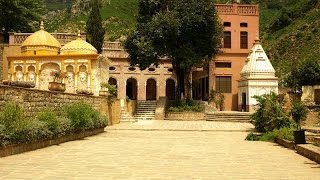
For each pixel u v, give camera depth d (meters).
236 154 12.15
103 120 20.91
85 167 9.07
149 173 8.35
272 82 37.25
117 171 8.56
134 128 24.69
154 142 16.02
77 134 17.14
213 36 35.50
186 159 10.76
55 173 8.19
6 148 10.95
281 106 19.39
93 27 43.91
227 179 7.77
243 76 38.94
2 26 43.16
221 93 41.56
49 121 13.90
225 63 42.12
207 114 34.66
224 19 42.31
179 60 36.47
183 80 38.28
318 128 20.80
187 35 34.75
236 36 42.41
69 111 16.72
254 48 38.81
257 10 42.81
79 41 32.16
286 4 82.81
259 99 20.61
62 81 29.44
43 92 15.23
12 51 36.69
